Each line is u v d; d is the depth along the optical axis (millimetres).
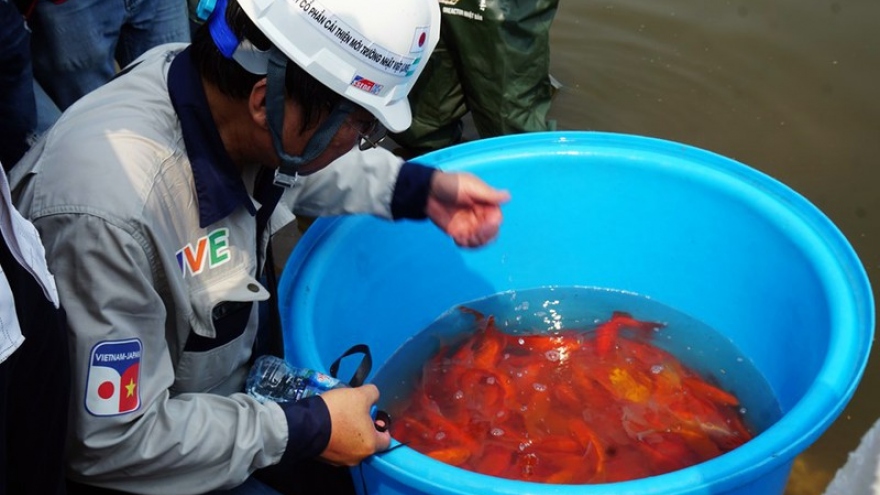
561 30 3592
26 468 1219
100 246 1264
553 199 2305
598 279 2418
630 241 2332
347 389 1481
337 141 1386
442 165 2184
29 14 2266
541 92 2949
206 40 1320
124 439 1318
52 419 1212
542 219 2330
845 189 2869
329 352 1985
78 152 1302
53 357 1182
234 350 1513
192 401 1396
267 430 1390
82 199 1269
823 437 2166
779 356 2033
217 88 1331
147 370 1348
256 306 1568
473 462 1950
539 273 2418
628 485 1406
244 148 1400
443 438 2008
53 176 1305
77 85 2449
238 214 1442
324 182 1826
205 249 1411
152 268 1334
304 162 1377
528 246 2373
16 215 1104
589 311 2381
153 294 1314
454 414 2094
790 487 2057
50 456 1234
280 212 1729
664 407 2082
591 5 3717
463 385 2162
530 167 2250
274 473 1880
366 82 1324
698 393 2104
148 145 1326
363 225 2068
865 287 1760
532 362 2227
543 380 2172
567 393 2127
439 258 2299
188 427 1362
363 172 1825
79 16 2309
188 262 1398
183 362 1464
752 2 3701
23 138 1981
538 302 2410
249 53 1285
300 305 1870
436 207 1851
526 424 2057
